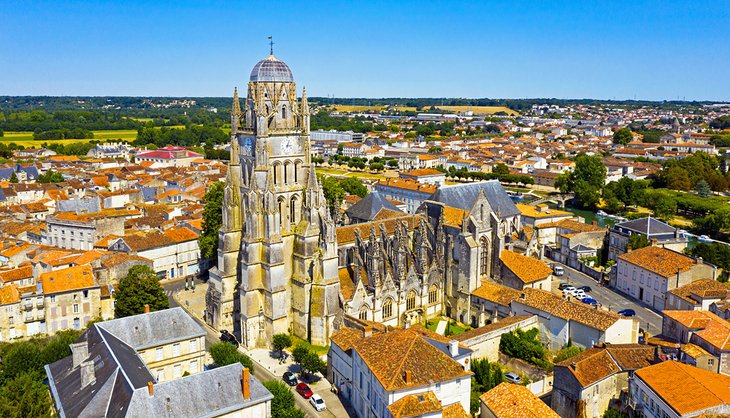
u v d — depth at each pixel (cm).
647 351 11256
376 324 12669
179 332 11344
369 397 10169
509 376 11912
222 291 14162
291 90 13500
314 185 13438
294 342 13700
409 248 15912
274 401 9612
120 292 14200
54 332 14438
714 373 10188
